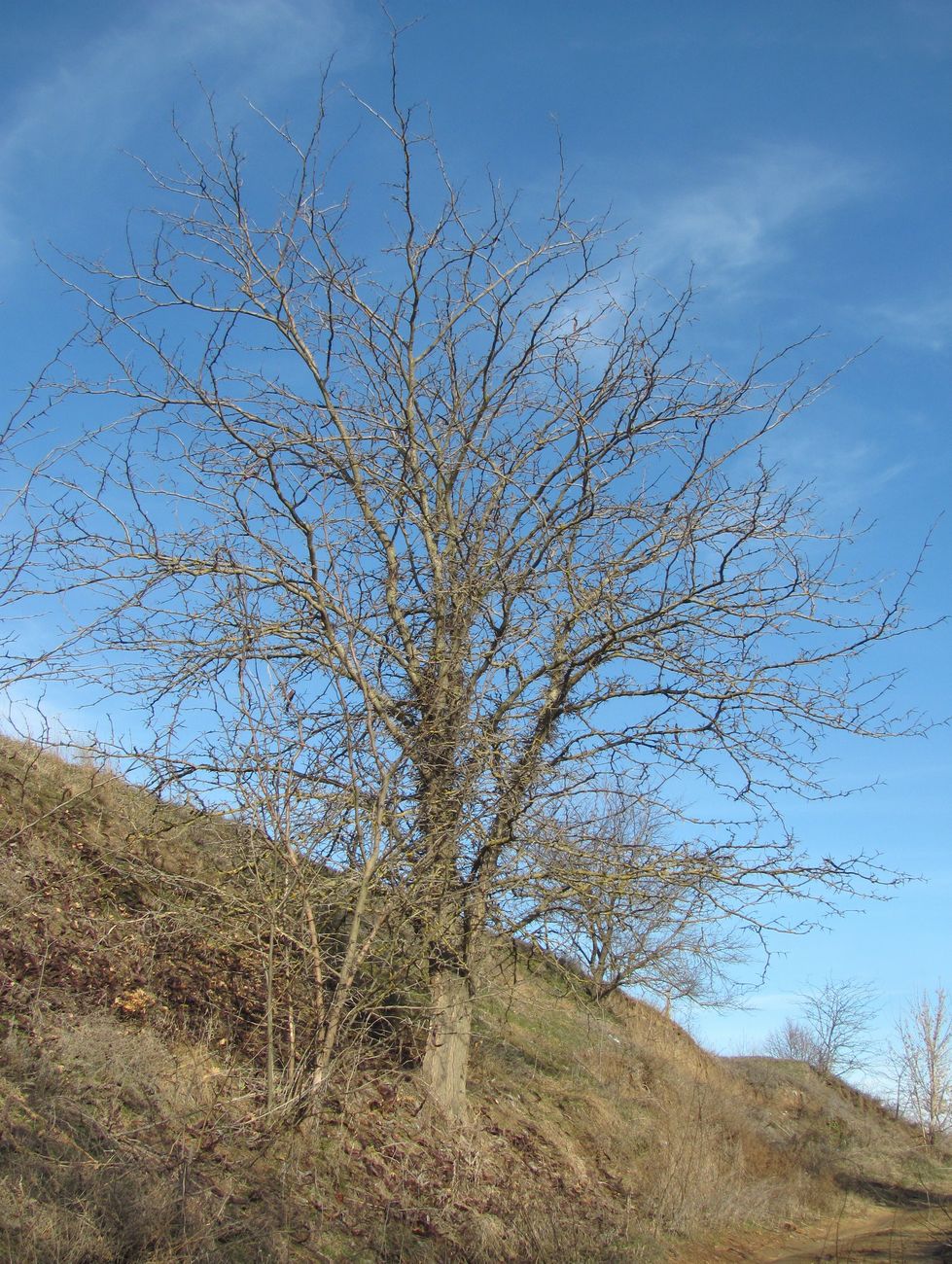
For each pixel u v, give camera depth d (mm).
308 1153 8273
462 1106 10734
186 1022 9070
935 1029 35375
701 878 9898
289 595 9977
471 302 10812
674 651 10273
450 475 10953
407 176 10227
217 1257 5945
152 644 9352
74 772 12539
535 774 9875
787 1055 40312
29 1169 5719
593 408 10602
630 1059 20625
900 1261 12820
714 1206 14266
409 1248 7922
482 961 10664
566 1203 11570
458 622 10180
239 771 8266
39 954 8789
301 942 8531
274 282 10008
